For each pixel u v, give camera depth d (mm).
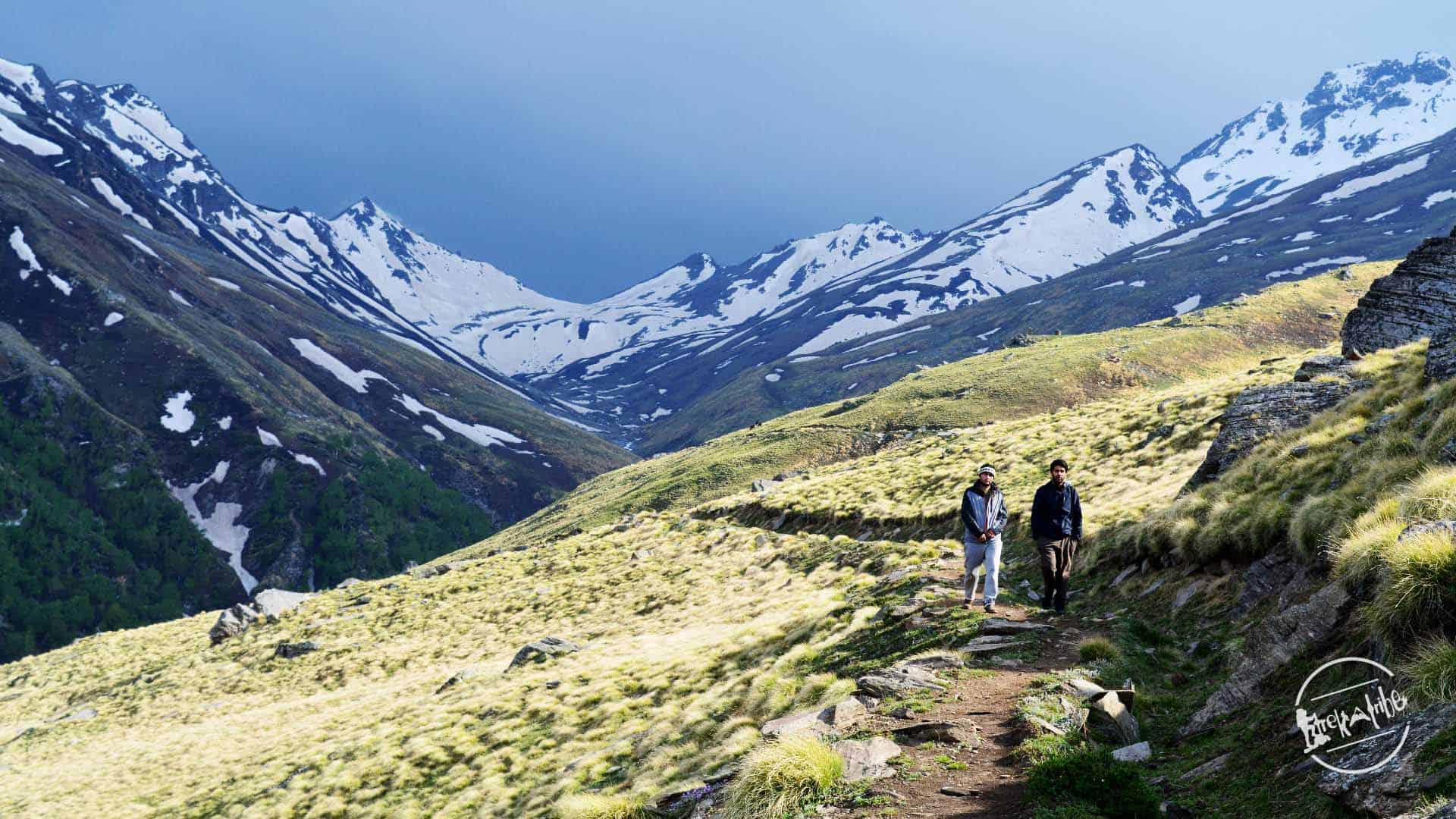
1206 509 17984
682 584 43438
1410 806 5453
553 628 44250
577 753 21109
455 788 22359
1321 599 9391
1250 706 8992
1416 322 27406
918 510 42094
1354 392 21406
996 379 150375
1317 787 6508
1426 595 7336
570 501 171625
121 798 34062
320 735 34562
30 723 55562
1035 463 43969
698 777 12977
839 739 10633
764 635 23938
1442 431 13156
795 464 131875
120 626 170250
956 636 14758
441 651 47406
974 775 8516
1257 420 23141
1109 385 142875
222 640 65188
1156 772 8570
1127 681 11328
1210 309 180125
